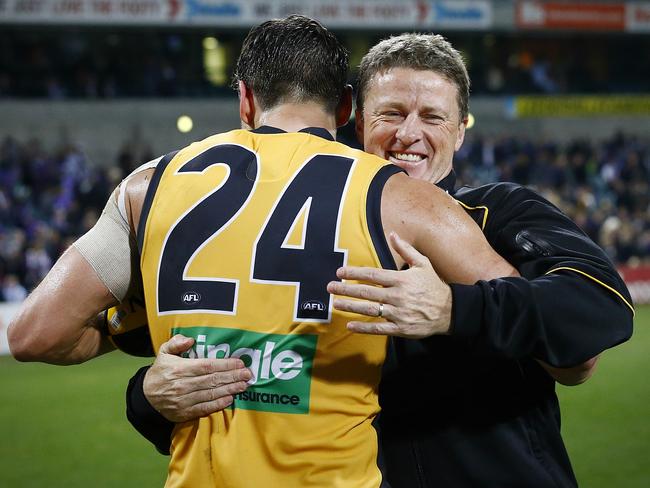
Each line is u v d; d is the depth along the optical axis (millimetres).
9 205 62562
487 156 77625
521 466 7574
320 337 6621
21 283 50312
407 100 8320
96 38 85688
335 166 6906
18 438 25562
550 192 67562
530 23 88875
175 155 7352
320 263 6633
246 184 6914
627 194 72688
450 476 7641
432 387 7691
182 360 6750
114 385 33062
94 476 21812
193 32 85062
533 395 7840
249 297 6695
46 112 79688
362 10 85375
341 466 6664
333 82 7453
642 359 37125
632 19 90938
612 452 23078
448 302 6477
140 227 7109
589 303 6742
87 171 69562
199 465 6875
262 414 6688
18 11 77375
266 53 7414
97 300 7312
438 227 6832
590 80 95688
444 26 87438
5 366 37750
